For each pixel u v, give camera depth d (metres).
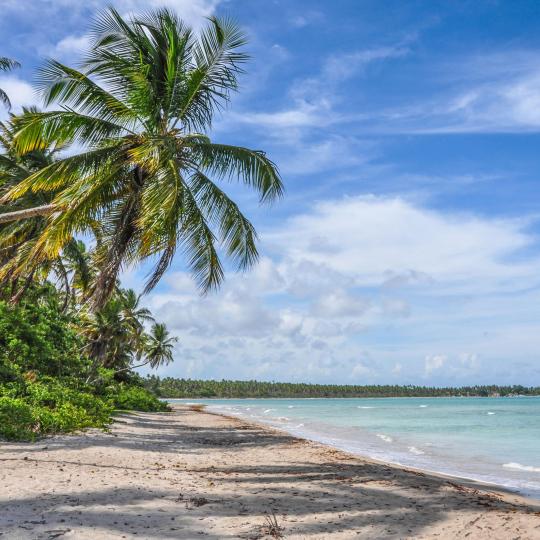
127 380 52.50
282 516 7.16
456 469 15.98
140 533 5.90
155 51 13.71
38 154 22.67
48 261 23.89
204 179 13.91
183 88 13.52
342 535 6.34
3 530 5.71
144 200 12.33
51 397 20.66
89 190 12.98
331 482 10.44
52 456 11.99
